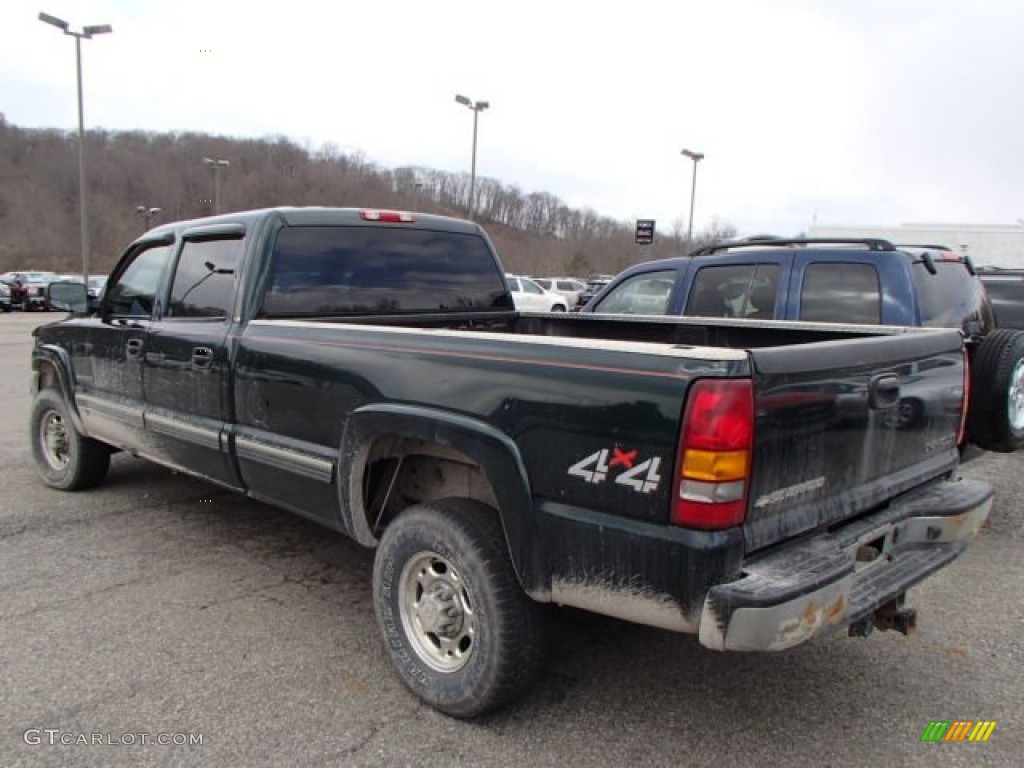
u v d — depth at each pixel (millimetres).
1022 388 4582
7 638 3480
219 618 3715
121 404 4832
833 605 2381
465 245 4965
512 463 2633
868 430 2766
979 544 4953
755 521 2338
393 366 3074
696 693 3139
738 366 2223
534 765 2658
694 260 6211
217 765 2629
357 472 3234
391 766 2643
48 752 2678
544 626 2818
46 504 5441
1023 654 3492
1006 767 2686
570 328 5156
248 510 5359
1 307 32188
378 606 3158
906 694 3150
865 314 5180
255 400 3785
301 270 4094
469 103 25062
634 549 2348
